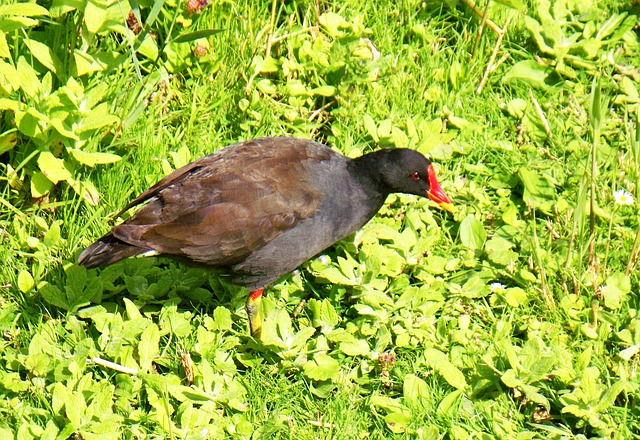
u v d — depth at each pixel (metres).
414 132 10.17
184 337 8.46
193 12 10.25
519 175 10.05
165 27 10.42
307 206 8.55
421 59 11.23
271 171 8.52
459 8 11.72
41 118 8.70
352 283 8.80
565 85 11.23
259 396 8.16
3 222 9.17
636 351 8.41
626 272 9.12
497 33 11.19
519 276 9.18
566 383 8.10
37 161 9.16
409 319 8.67
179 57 10.52
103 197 9.44
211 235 8.21
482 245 9.49
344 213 8.90
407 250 9.23
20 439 7.38
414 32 11.35
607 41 11.55
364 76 10.59
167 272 9.08
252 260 8.45
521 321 8.84
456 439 7.75
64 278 8.90
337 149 10.27
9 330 8.45
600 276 9.16
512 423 7.90
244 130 10.27
